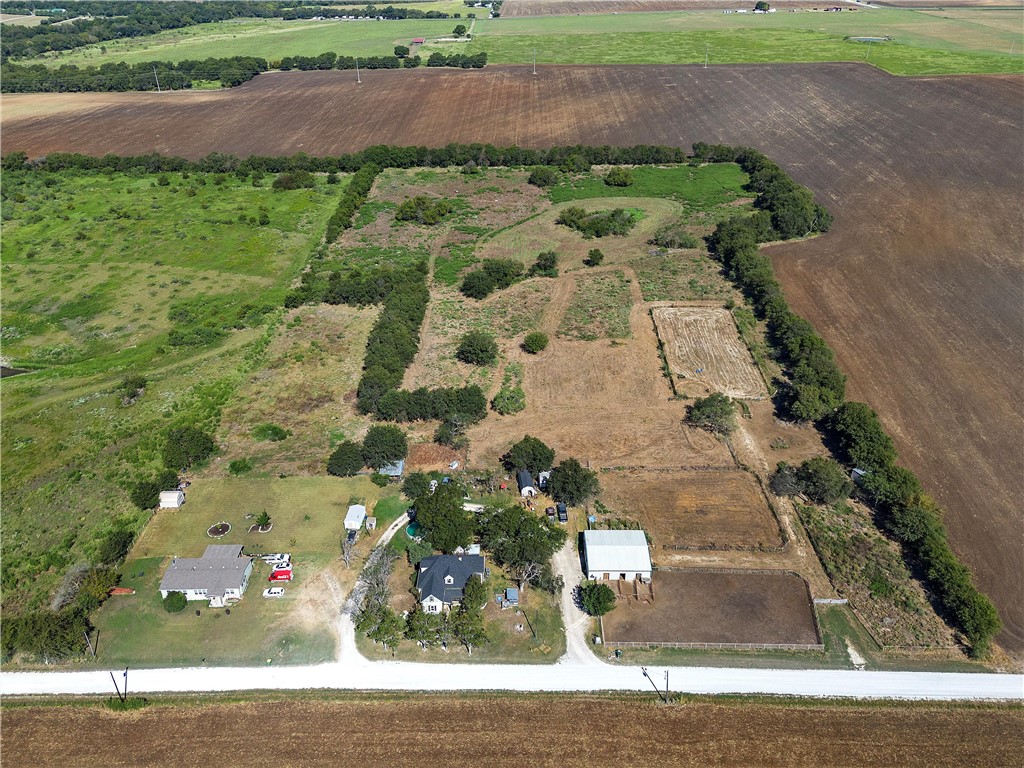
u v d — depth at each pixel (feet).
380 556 206.28
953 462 239.71
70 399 288.51
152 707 169.99
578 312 342.64
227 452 254.88
